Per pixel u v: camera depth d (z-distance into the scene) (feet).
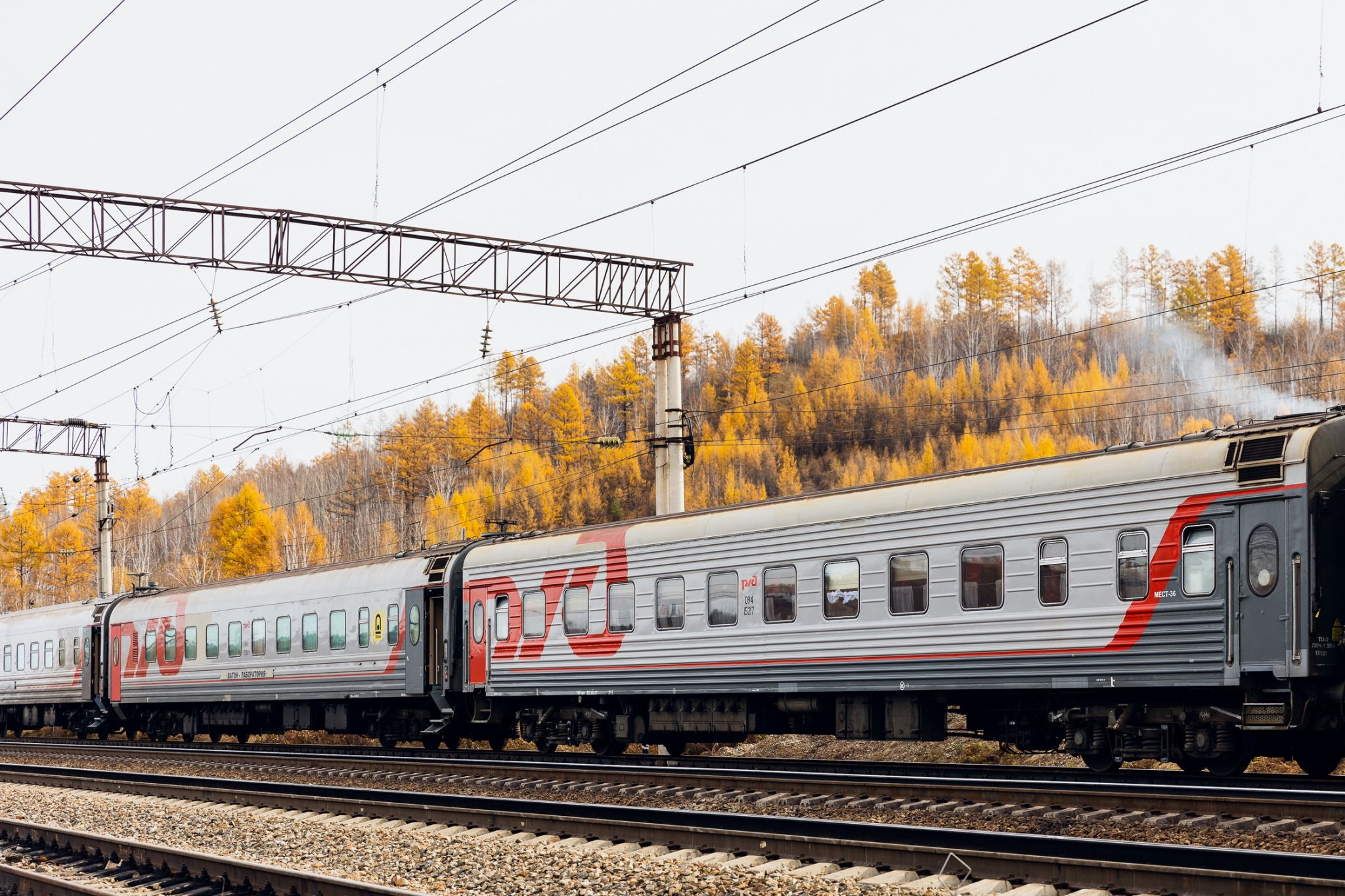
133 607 116.67
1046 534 52.85
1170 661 48.60
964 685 55.31
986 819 44.65
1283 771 58.59
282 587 97.04
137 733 131.64
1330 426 46.50
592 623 72.59
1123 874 32.60
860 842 37.88
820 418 340.18
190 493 386.52
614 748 76.07
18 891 41.68
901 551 58.03
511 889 38.09
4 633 137.80
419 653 83.76
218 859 41.42
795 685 61.98
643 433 318.86
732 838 41.14
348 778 72.59
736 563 65.05
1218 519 47.62
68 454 147.43
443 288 86.74
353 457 341.00
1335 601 45.55
